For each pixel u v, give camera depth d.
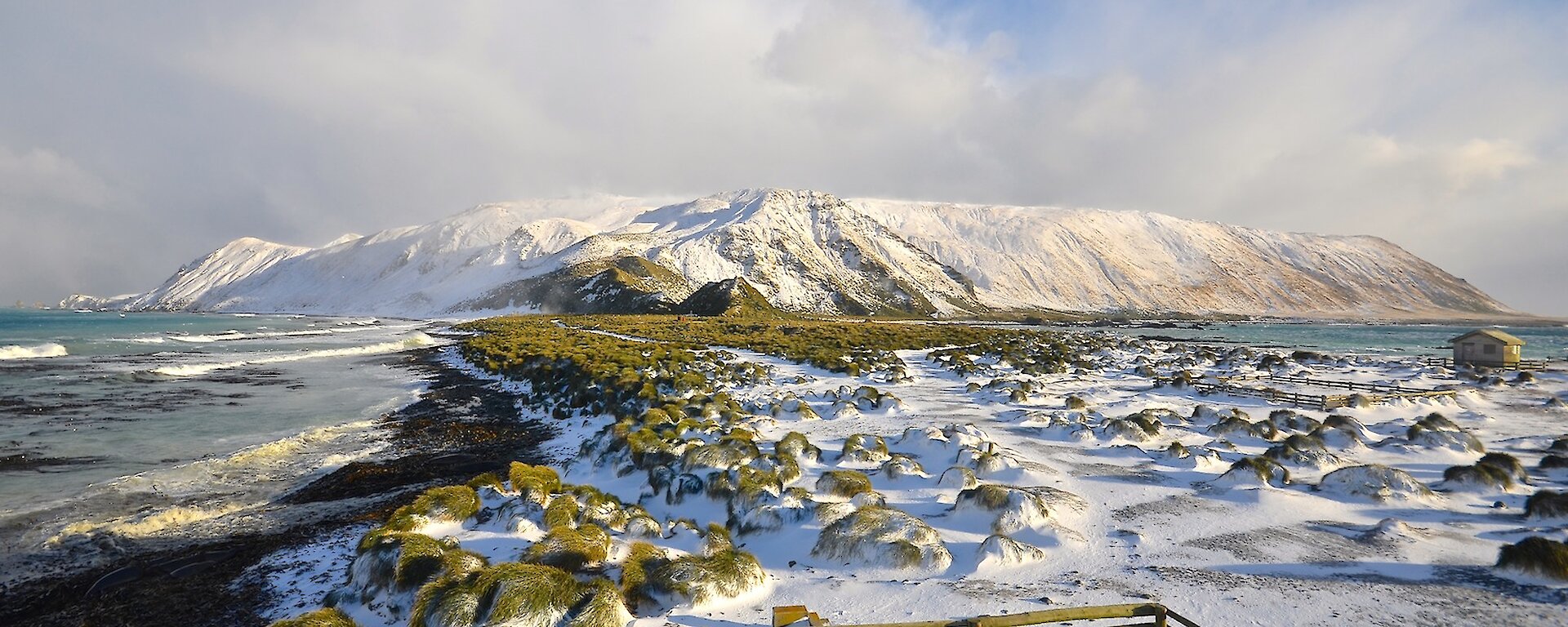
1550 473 15.86
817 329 88.50
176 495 16.28
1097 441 19.81
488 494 14.40
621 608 8.63
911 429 19.61
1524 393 31.88
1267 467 15.05
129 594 10.79
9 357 52.81
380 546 10.46
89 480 17.53
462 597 8.63
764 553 11.32
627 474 16.72
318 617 8.70
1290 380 37.09
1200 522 12.42
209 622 9.85
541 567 9.20
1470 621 8.30
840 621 8.48
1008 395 28.12
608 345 54.62
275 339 80.25
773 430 21.55
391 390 35.25
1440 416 22.00
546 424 25.61
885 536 10.80
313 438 22.94
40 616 10.21
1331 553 10.80
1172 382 32.50
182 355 55.22
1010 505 12.13
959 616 8.54
